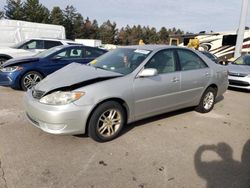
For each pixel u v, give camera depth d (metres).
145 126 4.73
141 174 3.17
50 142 3.89
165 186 2.95
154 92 4.39
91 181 2.98
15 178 2.96
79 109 3.56
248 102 7.33
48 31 14.95
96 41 33.12
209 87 5.64
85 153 3.61
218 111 6.08
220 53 19.12
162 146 3.95
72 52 7.95
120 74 4.12
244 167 3.44
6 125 4.47
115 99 3.95
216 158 3.65
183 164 3.44
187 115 5.54
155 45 5.04
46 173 3.09
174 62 4.87
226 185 3.01
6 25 13.11
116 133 4.08
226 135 4.53
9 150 3.59
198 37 20.44
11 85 6.99
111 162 3.41
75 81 3.73
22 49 10.43
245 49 17.88
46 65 7.31
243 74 8.84
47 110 3.53
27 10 54.44
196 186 2.97
